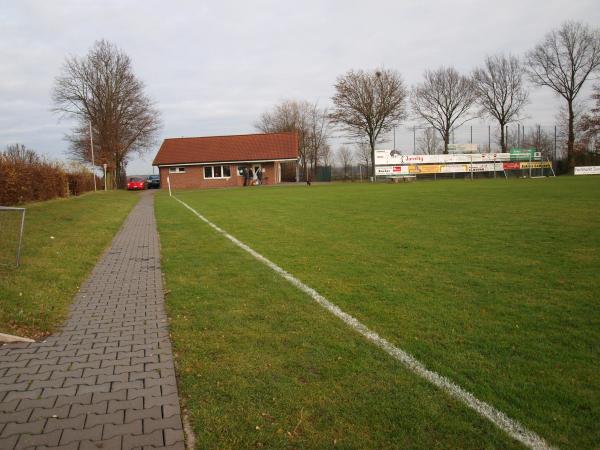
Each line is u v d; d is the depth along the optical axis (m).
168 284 7.04
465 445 2.83
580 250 8.53
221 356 4.20
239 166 53.09
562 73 57.44
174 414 3.29
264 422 3.12
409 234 11.12
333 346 4.36
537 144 62.00
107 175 54.28
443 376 3.70
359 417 3.15
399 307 5.48
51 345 4.65
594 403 3.24
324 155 77.81
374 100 59.03
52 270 7.77
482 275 6.94
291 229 12.79
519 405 3.25
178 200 28.97
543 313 5.15
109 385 3.75
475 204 18.25
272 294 6.22
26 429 3.12
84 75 55.59
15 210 7.99
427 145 71.56
